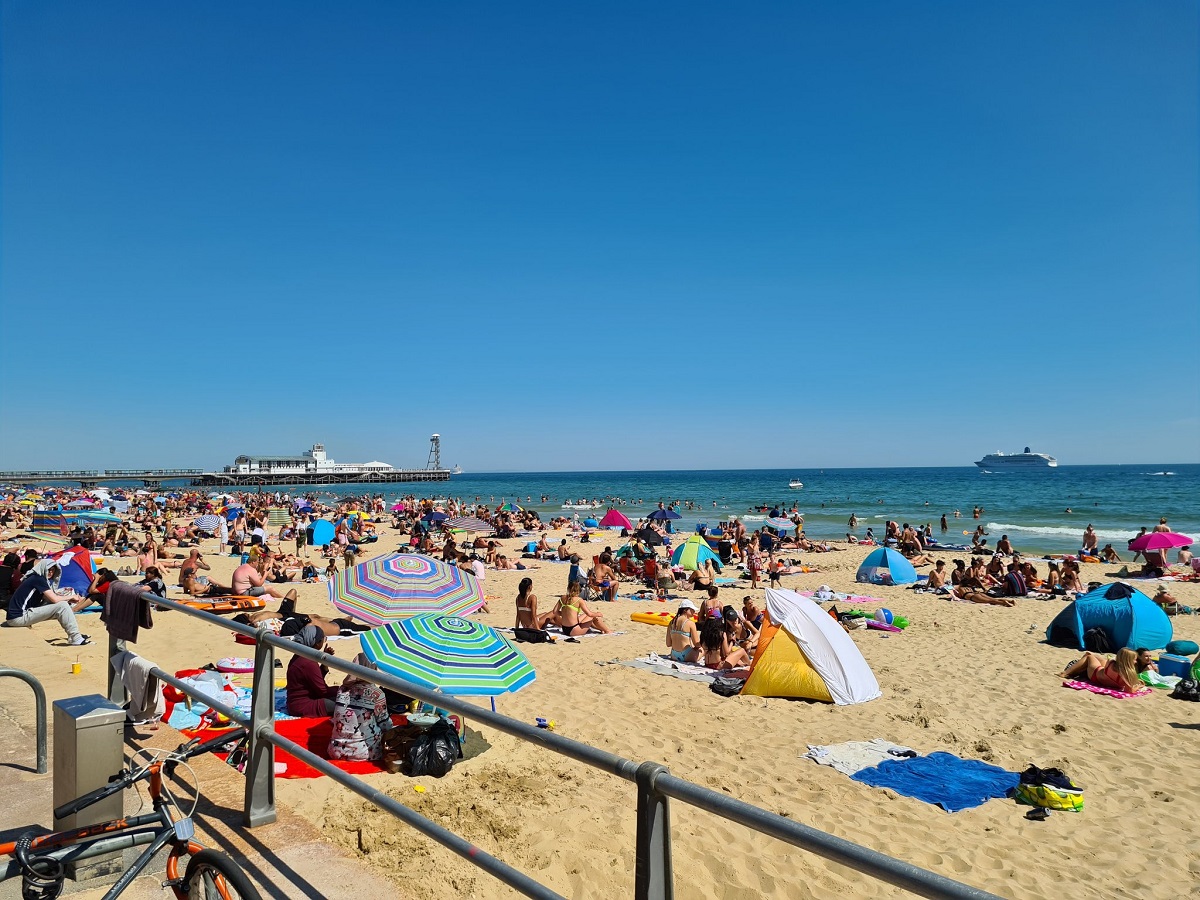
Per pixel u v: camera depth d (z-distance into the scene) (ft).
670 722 28.68
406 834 15.72
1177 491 255.09
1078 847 19.40
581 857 15.96
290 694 23.27
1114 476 430.20
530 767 21.25
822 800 21.72
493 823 17.29
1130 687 34.04
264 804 12.22
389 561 30.30
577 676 35.42
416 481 547.08
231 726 21.33
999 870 18.06
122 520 130.41
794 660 32.45
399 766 19.76
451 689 20.24
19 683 21.45
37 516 110.42
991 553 95.40
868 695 32.19
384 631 21.63
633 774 6.44
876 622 49.73
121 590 17.38
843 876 16.66
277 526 155.94
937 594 64.49
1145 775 24.36
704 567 72.02
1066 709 31.50
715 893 15.74
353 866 11.07
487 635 22.25
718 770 23.85
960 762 24.76
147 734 16.35
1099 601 43.93
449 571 30.66
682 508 212.02
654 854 6.40
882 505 208.85
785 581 72.95
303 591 60.44
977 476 467.11
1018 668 38.68
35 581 33.94
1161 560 73.92
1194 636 47.88
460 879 13.92
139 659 16.67
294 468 477.36
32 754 15.62
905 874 4.68
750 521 165.17
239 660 29.71
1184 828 20.51
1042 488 291.58
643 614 52.03
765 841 18.12
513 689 20.94
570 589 49.73
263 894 10.28
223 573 72.79
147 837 9.20
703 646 38.29
